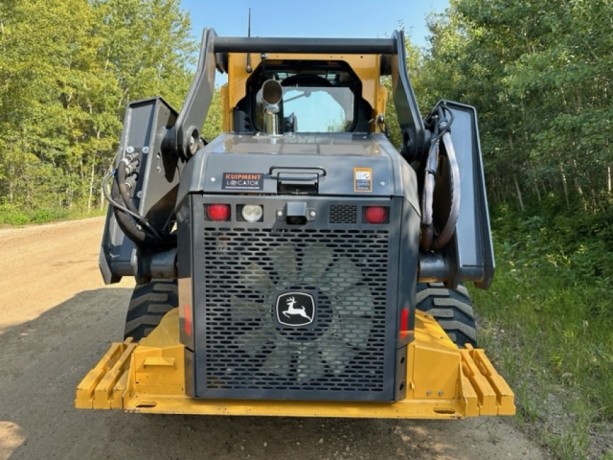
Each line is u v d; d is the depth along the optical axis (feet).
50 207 69.46
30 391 13.28
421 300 11.61
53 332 18.04
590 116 22.45
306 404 8.63
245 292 8.30
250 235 8.14
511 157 39.37
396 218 8.13
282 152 8.63
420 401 8.75
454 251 9.38
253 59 13.21
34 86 55.16
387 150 9.33
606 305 18.02
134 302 11.69
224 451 10.49
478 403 8.31
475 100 41.65
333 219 8.11
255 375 8.53
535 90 29.76
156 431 11.24
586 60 23.04
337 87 13.56
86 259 33.71
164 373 8.78
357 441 10.87
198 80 11.52
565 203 33.53
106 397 8.39
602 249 23.84
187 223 8.27
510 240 31.94
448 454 10.34
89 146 79.97
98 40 79.66
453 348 8.95
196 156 8.46
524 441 10.74
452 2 52.03
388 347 8.45
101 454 10.36
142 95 93.91
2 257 34.76
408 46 67.31
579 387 12.69
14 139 59.41
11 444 10.75
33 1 54.65
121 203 9.37
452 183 9.08
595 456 10.05
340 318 8.38
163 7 100.42
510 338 16.31
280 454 10.38
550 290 20.29
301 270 8.23
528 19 29.68
